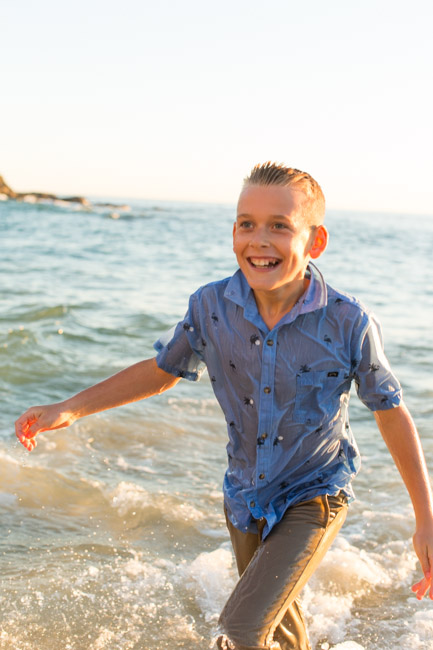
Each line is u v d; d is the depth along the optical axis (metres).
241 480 2.46
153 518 4.03
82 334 8.95
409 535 3.92
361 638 3.00
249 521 2.45
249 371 2.32
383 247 38.31
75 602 3.15
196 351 2.50
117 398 2.59
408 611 3.23
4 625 2.94
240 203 2.20
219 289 2.38
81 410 2.57
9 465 4.60
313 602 3.23
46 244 26.14
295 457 2.37
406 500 4.37
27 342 7.98
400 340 9.66
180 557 3.63
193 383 6.84
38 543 3.69
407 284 18.27
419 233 70.31
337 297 2.27
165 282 16.03
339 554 3.63
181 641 2.93
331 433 2.37
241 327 2.31
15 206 64.00
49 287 13.76
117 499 4.22
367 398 2.36
